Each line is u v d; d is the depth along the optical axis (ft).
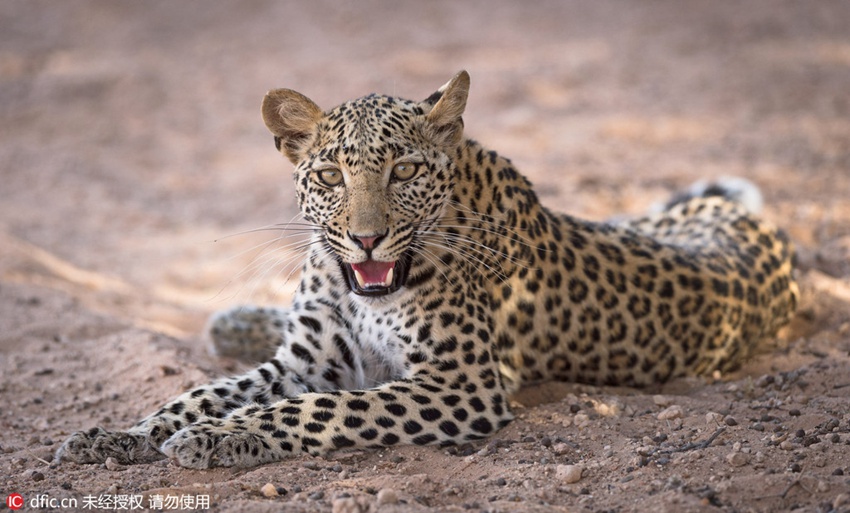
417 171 28.96
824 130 77.87
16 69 106.22
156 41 117.70
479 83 95.66
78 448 27.84
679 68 99.09
